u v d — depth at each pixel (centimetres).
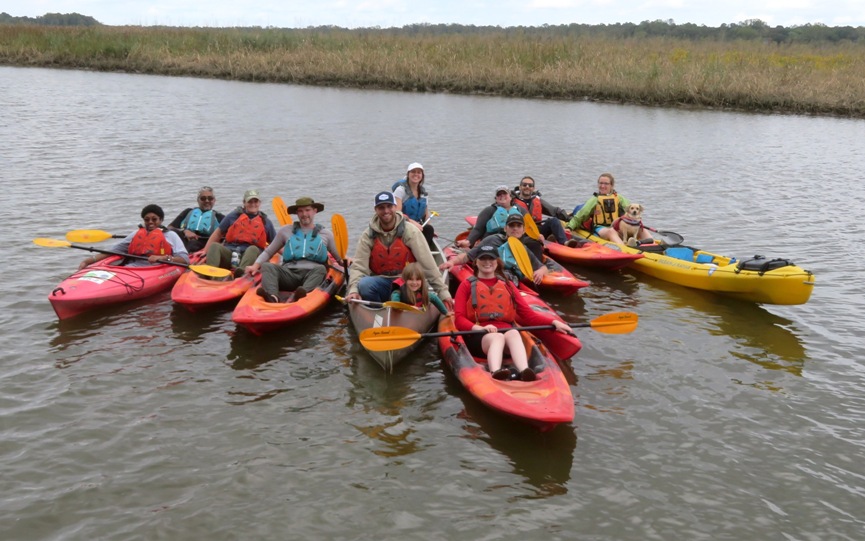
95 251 858
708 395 643
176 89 3069
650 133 2344
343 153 1830
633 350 739
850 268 1030
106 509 469
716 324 814
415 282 725
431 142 2042
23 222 1116
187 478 503
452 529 461
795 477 524
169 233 880
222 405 601
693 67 3222
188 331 750
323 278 834
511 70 3338
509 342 644
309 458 530
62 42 4034
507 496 495
